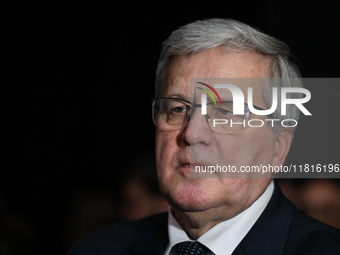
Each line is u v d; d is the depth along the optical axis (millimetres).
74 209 3436
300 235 1055
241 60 1024
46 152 3949
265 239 1039
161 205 3010
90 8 3684
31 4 3564
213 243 1046
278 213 1102
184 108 1046
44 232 3824
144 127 4031
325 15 3105
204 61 1027
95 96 3959
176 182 1015
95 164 4035
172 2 3617
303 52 3158
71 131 3996
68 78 3893
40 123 3914
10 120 3820
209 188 988
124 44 3820
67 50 3816
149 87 3936
